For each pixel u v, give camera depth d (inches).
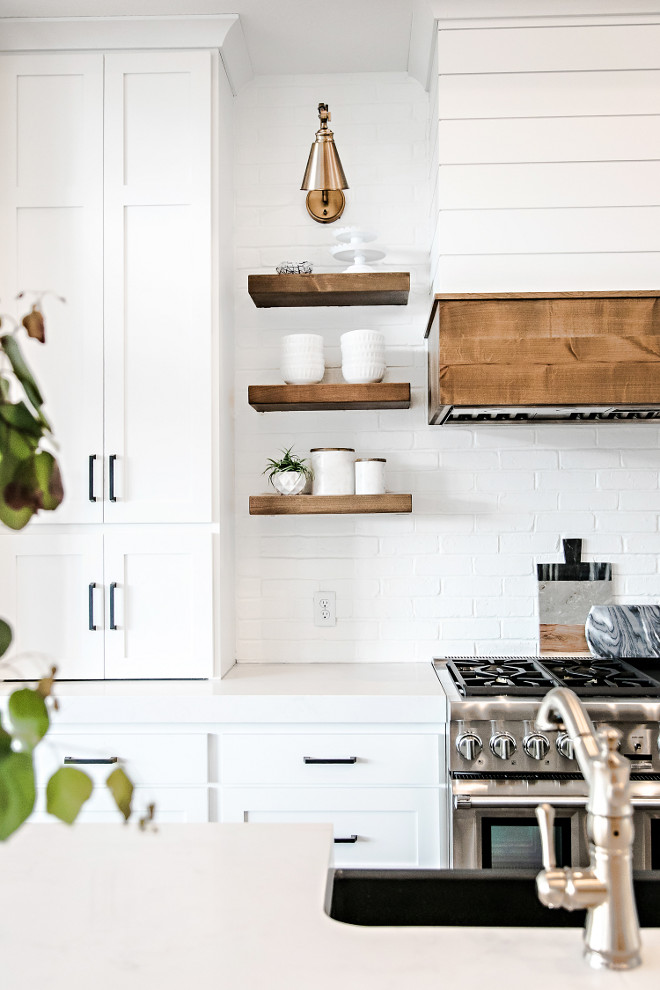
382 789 92.5
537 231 101.2
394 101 118.0
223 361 106.7
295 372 108.3
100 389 102.5
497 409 99.5
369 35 108.1
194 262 102.9
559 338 95.0
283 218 117.8
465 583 115.6
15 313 102.9
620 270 100.7
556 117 101.5
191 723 93.5
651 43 101.0
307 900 43.4
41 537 102.3
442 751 92.1
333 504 106.2
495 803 85.1
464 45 101.7
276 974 35.8
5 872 47.4
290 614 116.0
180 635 101.9
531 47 101.5
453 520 115.7
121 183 103.2
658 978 35.2
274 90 118.2
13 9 100.1
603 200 101.1
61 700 93.3
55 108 103.6
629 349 94.7
